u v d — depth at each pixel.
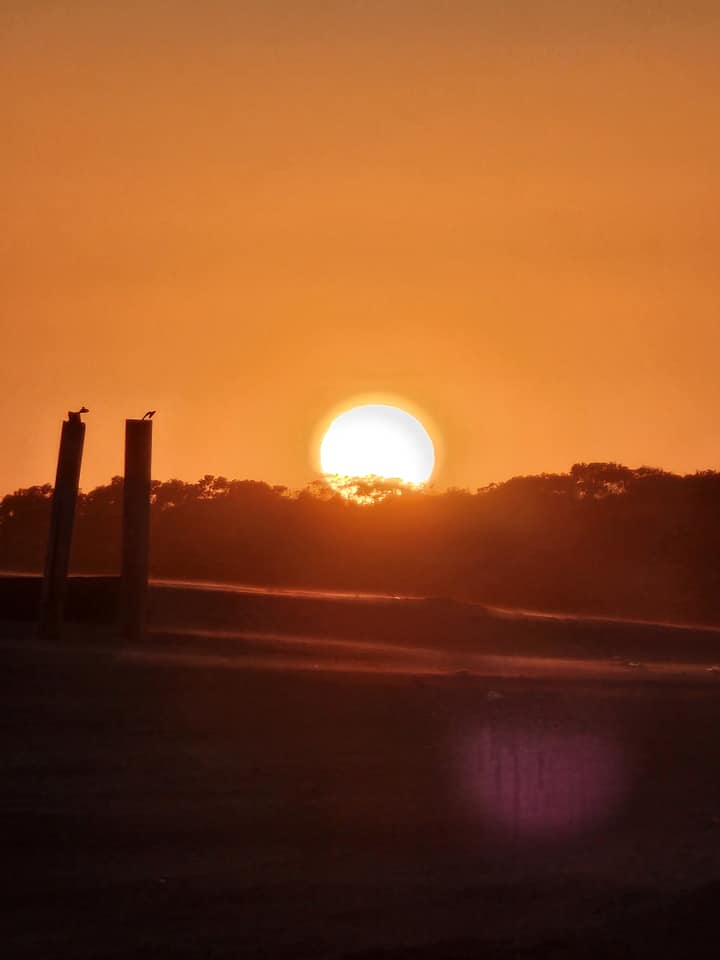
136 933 41.22
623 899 45.38
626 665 123.69
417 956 38.31
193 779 61.47
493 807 59.38
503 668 112.75
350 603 145.25
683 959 37.66
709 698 95.50
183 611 132.50
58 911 42.97
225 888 46.16
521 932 41.44
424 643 133.50
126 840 51.34
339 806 58.34
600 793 62.88
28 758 63.06
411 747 71.00
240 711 77.19
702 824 58.34
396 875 48.72
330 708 80.19
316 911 44.06
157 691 80.75
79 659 89.50
